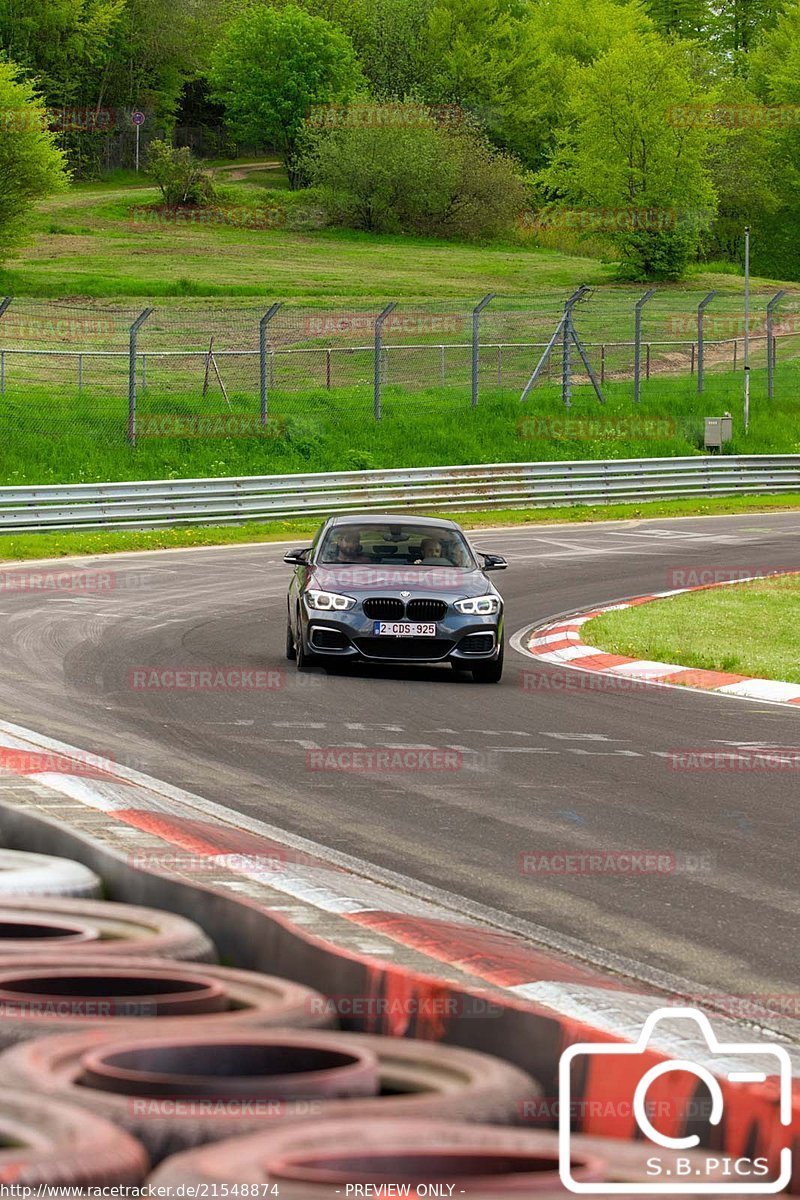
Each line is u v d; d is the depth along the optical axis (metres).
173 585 49.44
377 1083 5.27
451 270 168.88
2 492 65.38
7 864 9.54
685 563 59.53
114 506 68.25
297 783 20.17
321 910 11.32
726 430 94.25
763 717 27.92
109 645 35.12
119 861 9.96
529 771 21.53
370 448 87.75
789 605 47.03
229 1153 4.30
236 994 6.55
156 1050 5.36
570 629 42.06
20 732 22.92
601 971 11.75
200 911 9.12
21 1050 5.32
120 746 22.47
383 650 31.30
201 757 21.92
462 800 19.27
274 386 101.31
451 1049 5.63
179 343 115.00
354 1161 4.30
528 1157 4.44
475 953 10.21
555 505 81.88
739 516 80.38
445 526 35.50
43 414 84.00
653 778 21.17
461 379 107.88
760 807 19.20
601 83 169.88
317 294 142.25
